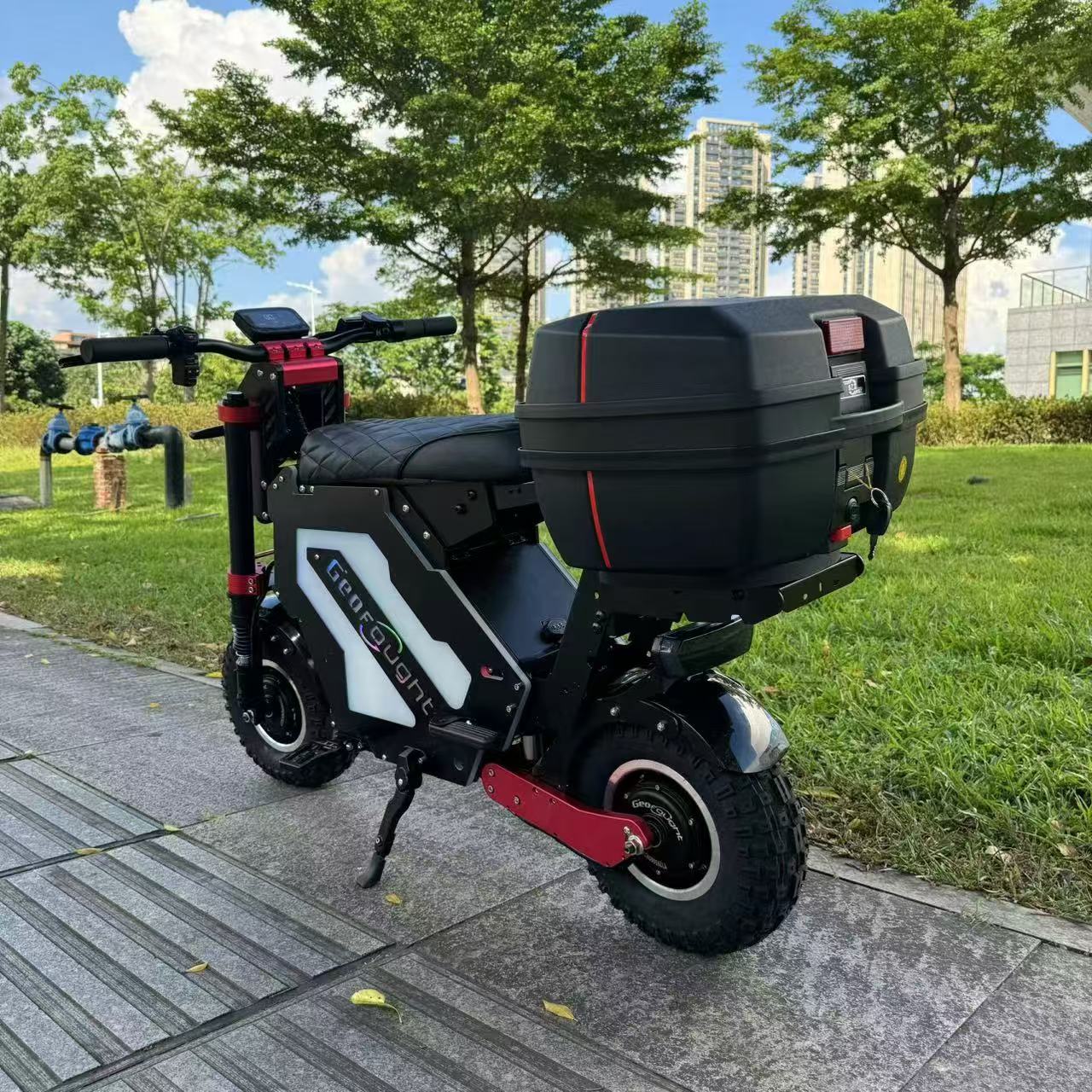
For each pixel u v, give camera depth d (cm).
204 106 2488
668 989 229
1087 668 404
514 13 2416
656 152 2520
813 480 188
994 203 2623
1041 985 228
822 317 194
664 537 190
